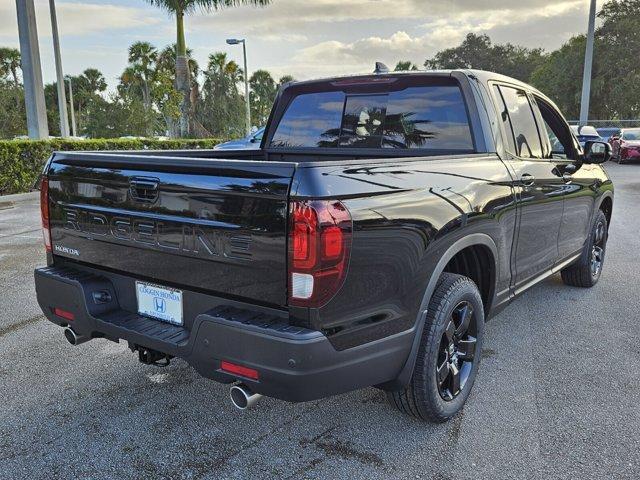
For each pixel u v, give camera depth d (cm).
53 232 324
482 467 275
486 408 330
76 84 5953
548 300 530
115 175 282
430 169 289
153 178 266
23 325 464
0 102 3572
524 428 308
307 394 233
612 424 312
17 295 542
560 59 4700
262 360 232
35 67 1480
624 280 597
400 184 264
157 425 314
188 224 257
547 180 407
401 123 386
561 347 420
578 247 510
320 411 329
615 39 4322
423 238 271
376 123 398
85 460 281
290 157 443
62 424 314
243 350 236
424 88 375
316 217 222
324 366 232
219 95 3488
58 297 308
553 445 292
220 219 245
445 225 284
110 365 390
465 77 361
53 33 1828
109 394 349
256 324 234
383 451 288
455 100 364
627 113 4316
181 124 2436
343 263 231
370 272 245
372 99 398
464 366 328
